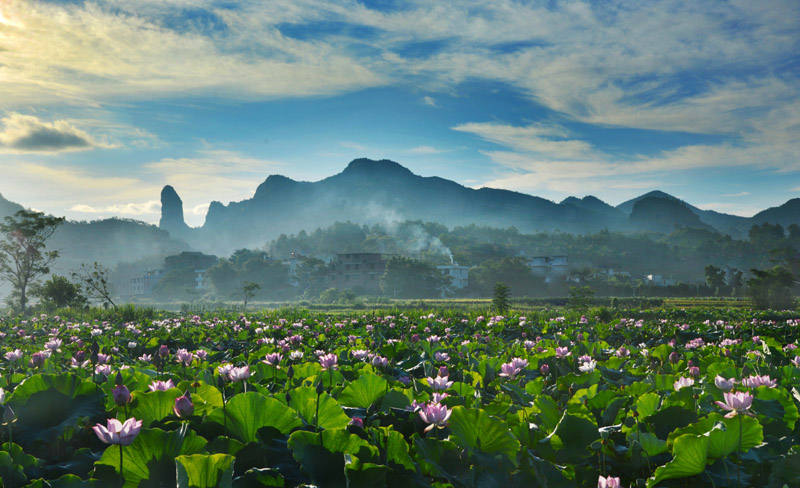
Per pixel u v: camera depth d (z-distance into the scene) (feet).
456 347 32.68
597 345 28.96
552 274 481.46
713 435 9.96
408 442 12.21
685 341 45.83
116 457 9.17
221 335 44.83
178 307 286.46
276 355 18.13
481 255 597.11
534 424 13.17
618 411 13.97
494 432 10.66
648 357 26.45
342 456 9.76
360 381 14.46
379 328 50.19
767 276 173.17
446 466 10.51
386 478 9.40
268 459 10.09
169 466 9.32
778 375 18.95
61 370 21.88
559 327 51.83
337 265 419.95
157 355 23.38
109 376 15.42
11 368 20.79
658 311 91.66
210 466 7.86
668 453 11.43
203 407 12.73
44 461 10.65
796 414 13.04
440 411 10.49
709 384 15.80
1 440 11.53
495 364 21.71
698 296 378.12
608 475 11.61
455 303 257.34
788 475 9.94
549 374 21.72
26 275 152.25
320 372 18.06
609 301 223.30
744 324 55.06
